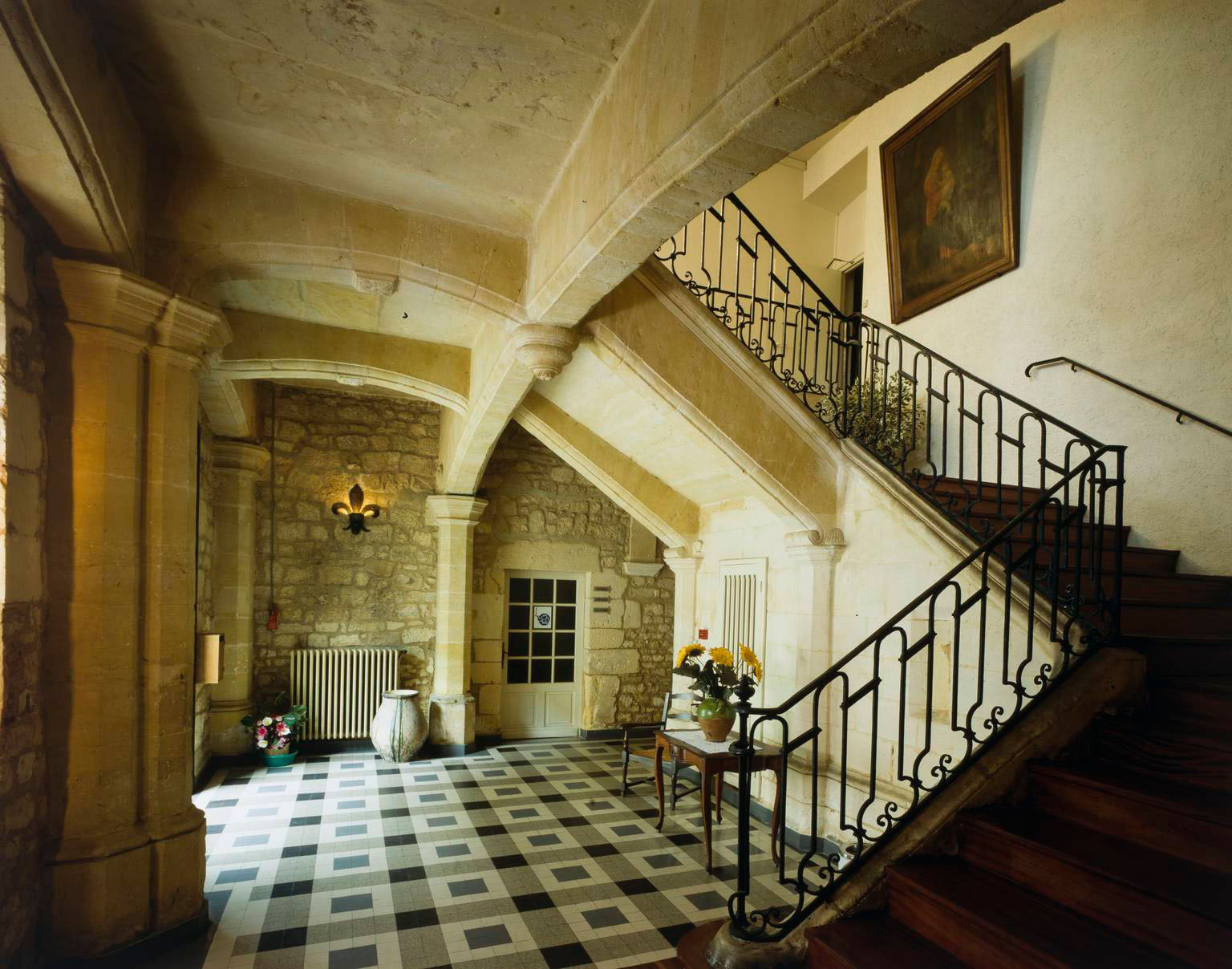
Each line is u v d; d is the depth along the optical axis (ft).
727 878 12.48
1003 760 8.11
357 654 21.39
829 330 14.74
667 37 6.26
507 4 6.43
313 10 6.48
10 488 7.56
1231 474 11.28
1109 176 13.48
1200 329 11.84
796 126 5.41
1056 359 14.11
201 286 9.77
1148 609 9.73
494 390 14.12
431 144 8.75
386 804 16.44
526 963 9.62
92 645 8.58
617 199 7.18
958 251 16.48
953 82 17.60
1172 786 7.13
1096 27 13.91
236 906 10.96
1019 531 11.64
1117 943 5.92
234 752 19.52
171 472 9.43
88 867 8.33
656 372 12.74
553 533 24.29
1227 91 11.64
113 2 6.44
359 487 21.79
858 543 13.79
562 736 24.34
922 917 7.11
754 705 16.33
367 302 13.96
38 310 8.23
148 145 8.92
